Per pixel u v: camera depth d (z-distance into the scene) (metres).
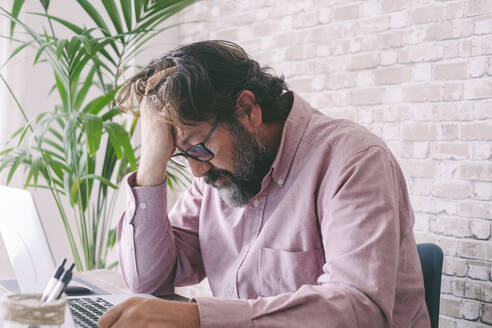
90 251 2.72
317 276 1.36
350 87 2.59
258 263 1.43
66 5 3.30
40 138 2.39
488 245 2.12
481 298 2.14
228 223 1.55
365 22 2.54
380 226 1.12
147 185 1.53
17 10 2.44
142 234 1.54
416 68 2.36
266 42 2.97
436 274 1.48
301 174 1.39
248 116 1.33
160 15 2.52
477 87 2.16
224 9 3.21
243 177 1.37
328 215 1.20
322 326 0.98
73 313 1.22
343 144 1.32
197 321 0.95
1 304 0.77
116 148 2.34
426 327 1.28
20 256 1.17
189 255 1.65
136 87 1.37
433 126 2.30
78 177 2.54
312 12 2.75
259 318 0.96
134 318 0.93
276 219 1.42
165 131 1.48
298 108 1.46
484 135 2.14
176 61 1.28
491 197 2.12
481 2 2.15
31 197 1.12
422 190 2.33
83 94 2.67
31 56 3.10
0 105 3.00
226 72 1.29
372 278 1.05
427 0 2.32
